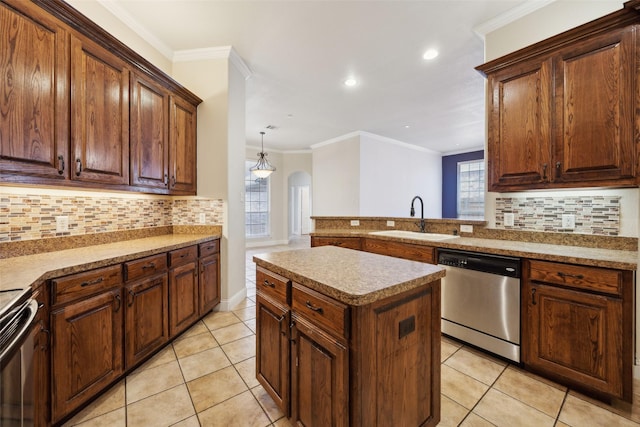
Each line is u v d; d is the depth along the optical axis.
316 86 3.82
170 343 2.28
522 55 2.03
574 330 1.65
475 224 2.61
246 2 2.23
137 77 2.21
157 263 2.04
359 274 1.25
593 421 1.46
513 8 2.30
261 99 4.28
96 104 1.86
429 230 3.04
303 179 10.10
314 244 3.21
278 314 1.41
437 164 8.25
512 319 1.93
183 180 2.77
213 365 1.98
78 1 2.05
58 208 1.93
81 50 1.76
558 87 1.88
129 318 1.79
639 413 1.51
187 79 2.97
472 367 1.96
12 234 1.67
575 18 2.06
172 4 2.25
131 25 2.46
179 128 2.72
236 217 3.16
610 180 1.69
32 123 1.50
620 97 1.65
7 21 1.39
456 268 2.24
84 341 1.50
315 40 2.77
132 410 1.54
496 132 2.22
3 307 0.90
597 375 1.57
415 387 1.23
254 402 1.61
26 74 1.47
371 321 1.03
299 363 1.27
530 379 1.82
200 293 2.58
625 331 1.49
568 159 1.85
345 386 1.02
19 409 0.98
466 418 1.48
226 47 2.88
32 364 1.11
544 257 1.76
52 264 1.47
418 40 2.77
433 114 4.97
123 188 2.09
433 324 1.31
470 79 3.63
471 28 2.58
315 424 1.18
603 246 1.96
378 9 2.33
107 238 2.27
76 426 1.42
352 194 6.25
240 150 3.24
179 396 1.66
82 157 1.76
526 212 2.33
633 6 1.54
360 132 6.06
